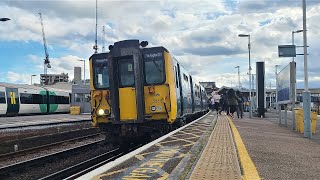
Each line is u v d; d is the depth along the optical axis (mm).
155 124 14359
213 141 11539
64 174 11570
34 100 42750
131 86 14180
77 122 25297
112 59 14250
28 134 18625
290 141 13430
